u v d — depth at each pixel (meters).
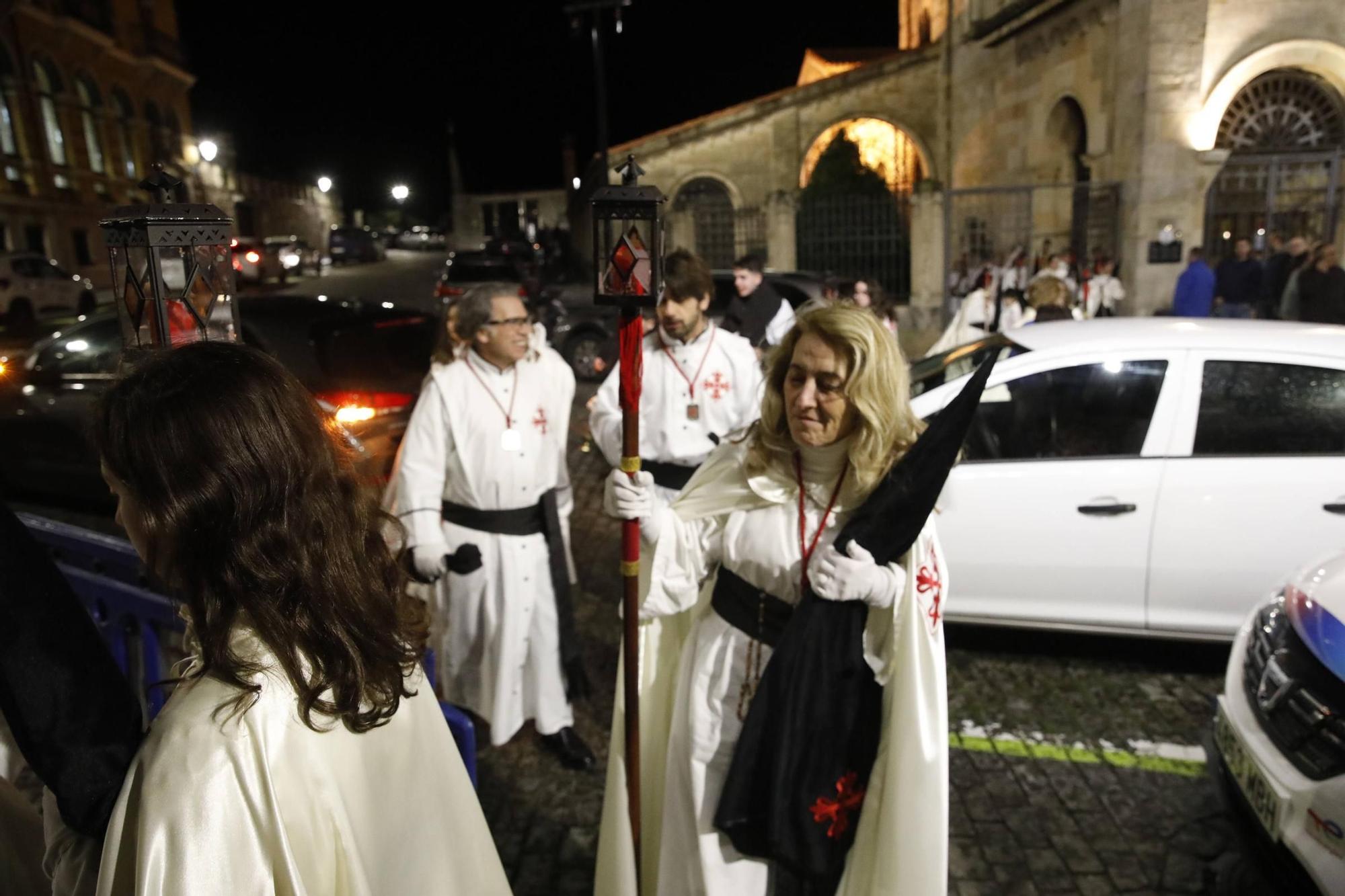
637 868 2.31
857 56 26.03
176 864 1.06
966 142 18.50
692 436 3.87
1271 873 2.57
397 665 1.31
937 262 17.23
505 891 1.50
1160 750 3.71
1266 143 12.84
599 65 15.27
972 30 17.66
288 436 1.23
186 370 1.21
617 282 2.07
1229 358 4.12
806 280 11.23
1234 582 4.04
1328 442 4.00
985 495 4.21
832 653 1.95
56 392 6.67
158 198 1.64
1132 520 4.09
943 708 1.96
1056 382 4.29
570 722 3.62
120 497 1.25
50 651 1.14
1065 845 3.18
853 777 1.99
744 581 2.17
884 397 1.96
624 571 2.18
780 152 20.42
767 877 2.13
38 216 25.31
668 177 20.86
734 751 2.03
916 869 1.92
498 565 3.35
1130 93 12.63
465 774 1.49
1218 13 12.05
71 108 26.84
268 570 1.19
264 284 27.28
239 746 1.12
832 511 2.06
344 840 1.21
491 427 3.29
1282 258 11.08
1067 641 4.66
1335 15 12.02
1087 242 13.98
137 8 30.50
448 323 3.35
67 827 1.21
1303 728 2.55
